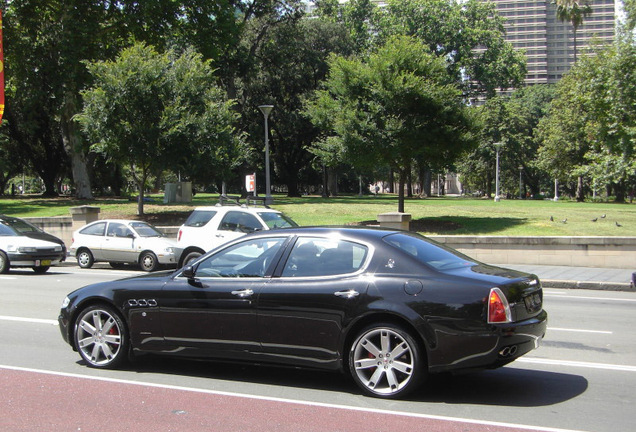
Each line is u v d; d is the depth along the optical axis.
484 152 68.56
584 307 11.64
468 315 5.42
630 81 25.88
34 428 4.84
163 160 25.58
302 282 5.99
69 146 38.50
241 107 51.50
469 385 6.21
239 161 28.97
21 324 9.42
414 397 5.75
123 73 25.39
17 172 65.44
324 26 51.50
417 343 5.55
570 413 5.29
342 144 23.78
